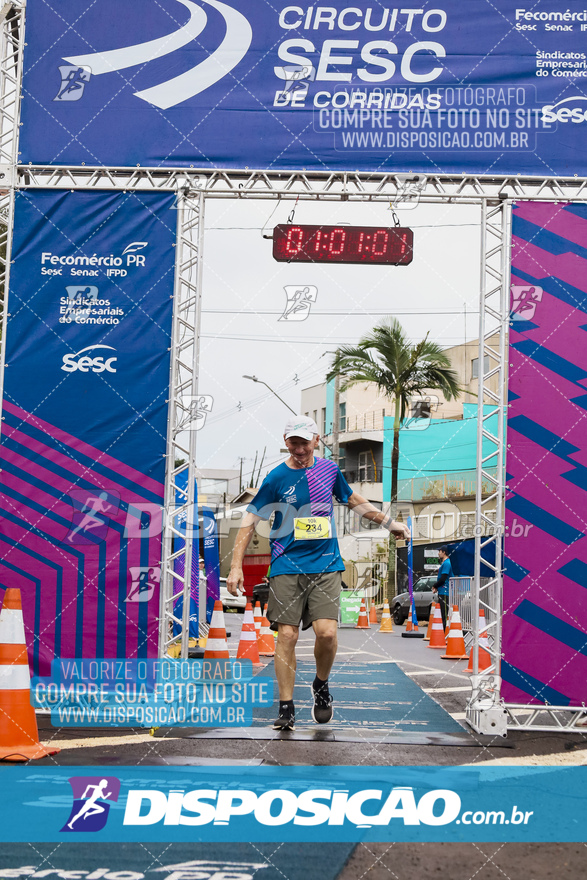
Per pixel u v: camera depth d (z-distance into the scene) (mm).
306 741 5543
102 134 7168
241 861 3332
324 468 6043
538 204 6863
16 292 7105
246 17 7195
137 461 6977
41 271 7121
